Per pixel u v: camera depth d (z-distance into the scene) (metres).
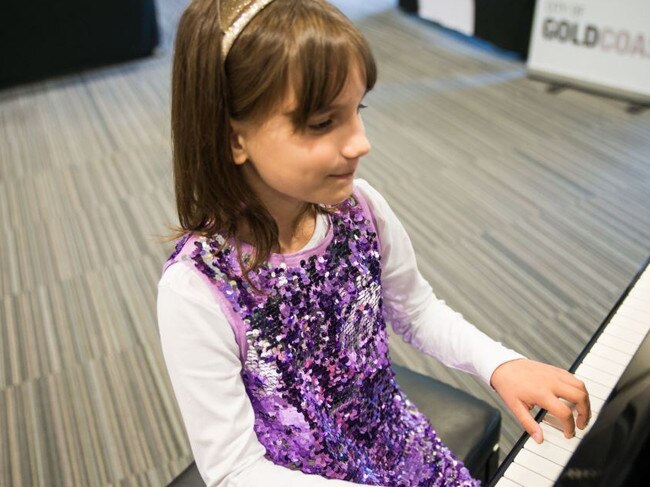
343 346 0.74
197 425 0.65
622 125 2.78
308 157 0.55
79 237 2.35
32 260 2.25
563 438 0.71
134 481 1.50
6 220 2.49
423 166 2.60
